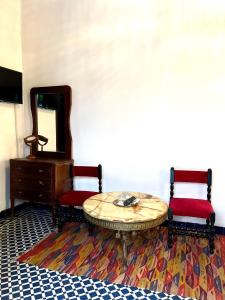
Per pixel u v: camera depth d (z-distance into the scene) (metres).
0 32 3.43
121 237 2.52
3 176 3.55
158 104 3.11
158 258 2.46
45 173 3.26
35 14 3.64
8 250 2.63
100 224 2.19
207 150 2.97
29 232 3.07
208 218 2.54
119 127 3.32
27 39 3.72
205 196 3.02
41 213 3.72
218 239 2.87
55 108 3.61
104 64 3.32
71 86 3.53
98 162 3.47
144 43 3.11
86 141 3.51
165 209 2.38
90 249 2.65
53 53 3.59
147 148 3.21
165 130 3.11
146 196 2.77
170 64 3.02
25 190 3.40
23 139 3.88
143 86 3.16
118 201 2.54
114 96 3.31
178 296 1.93
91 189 3.53
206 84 2.91
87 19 3.37
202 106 2.94
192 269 2.28
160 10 3.01
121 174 3.37
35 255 2.53
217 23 2.82
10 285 2.07
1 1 3.41
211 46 2.86
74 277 2.17
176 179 2.98
